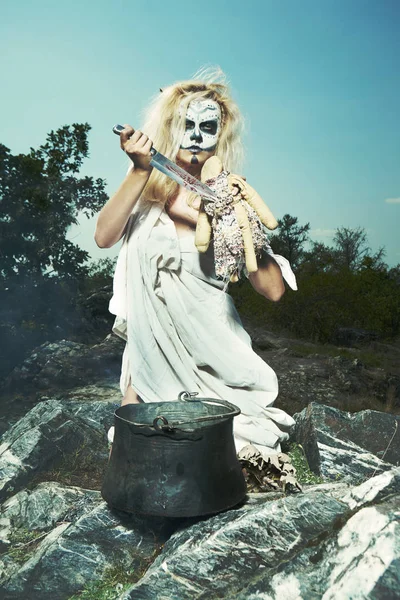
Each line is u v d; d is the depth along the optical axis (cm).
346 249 3812
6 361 1078
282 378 872
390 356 1588
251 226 326
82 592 271
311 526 241
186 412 325
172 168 320
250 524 246
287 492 311
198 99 368
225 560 239
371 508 230
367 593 199
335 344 1950
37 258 1274
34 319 1255
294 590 218
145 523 293
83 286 1420
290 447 415
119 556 283
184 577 238
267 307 2012
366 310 2098
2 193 1234
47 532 324
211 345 355
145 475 271
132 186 329
